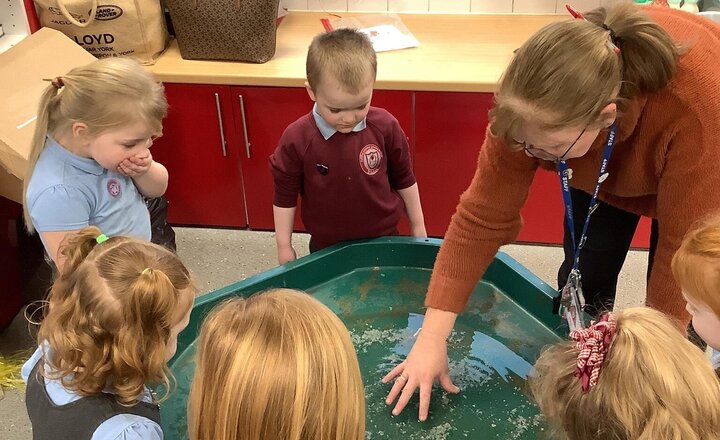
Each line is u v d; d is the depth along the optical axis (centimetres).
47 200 172
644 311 107
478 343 176
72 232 174
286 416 98
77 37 263
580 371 102
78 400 123
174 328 128
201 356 107
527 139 123
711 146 124
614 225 185
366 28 291
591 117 115
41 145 175
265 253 291
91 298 121
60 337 123
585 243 191
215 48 268
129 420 123
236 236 301
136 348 120
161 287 120
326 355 102
